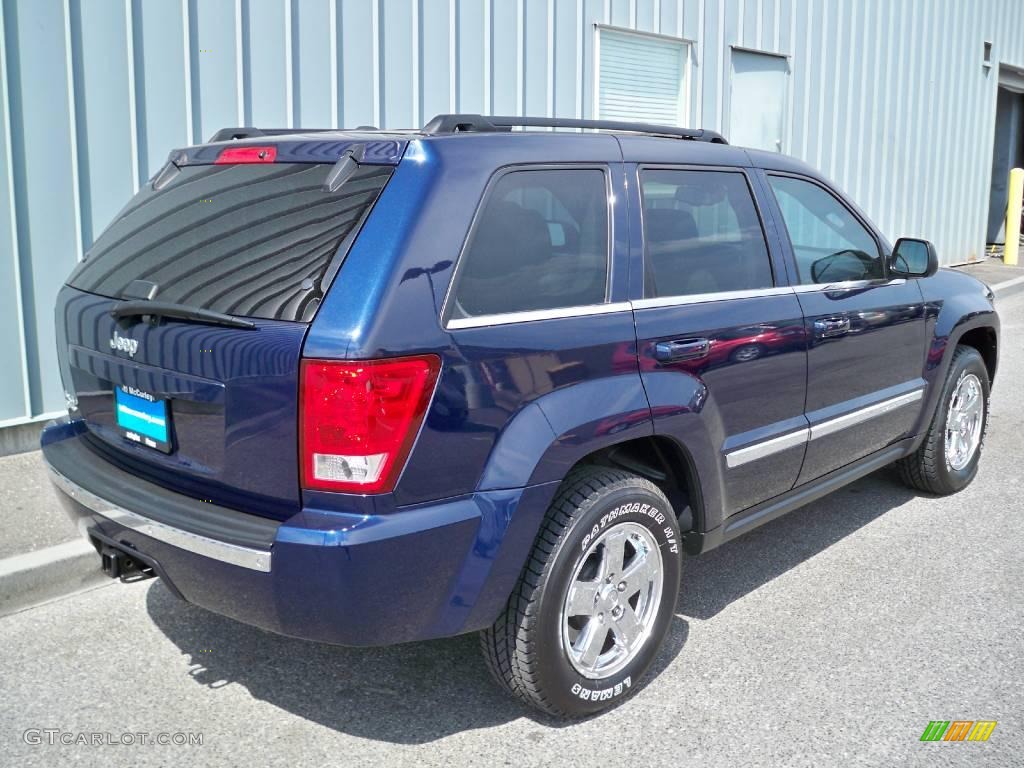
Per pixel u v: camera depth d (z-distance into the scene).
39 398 5.62
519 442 2.88
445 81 7.59
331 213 2.83
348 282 2.66
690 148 3.77
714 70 10.55
